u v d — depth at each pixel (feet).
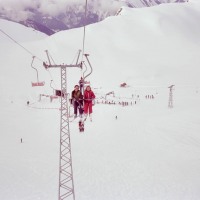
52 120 290.97
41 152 200.54
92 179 158.10
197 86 549.13
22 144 217.77
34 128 265.13
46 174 163.84
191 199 134.92
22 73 546.67
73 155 194.90
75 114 54.95
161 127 268.21
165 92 502.79
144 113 330.75
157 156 193.98
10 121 290.35
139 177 160.97
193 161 184.34
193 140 230.48
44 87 488.85
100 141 225.56
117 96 454.81
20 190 143.84
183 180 155.74
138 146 215.31
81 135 239.50
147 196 138.62
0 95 426.51
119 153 199.93
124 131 254.27
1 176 158.92
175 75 626.64
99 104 367.45
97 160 186.29
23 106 366.22
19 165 175.52
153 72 634.84
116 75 610.24
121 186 149.89
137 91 506.48
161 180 156.56
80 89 57.36
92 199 135.95
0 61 596.29
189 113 326.65
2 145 214.07
